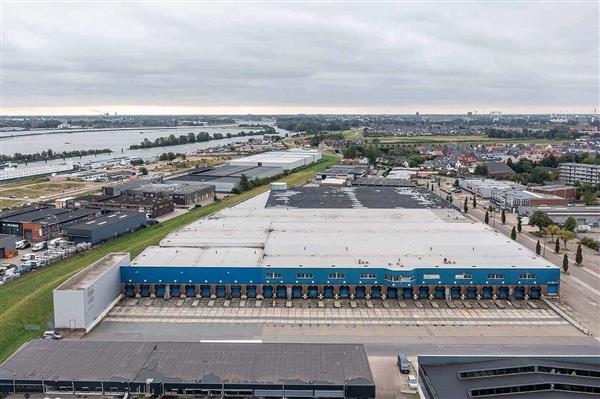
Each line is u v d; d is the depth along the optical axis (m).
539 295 89.75
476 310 84.38
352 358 58.66
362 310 84.19
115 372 55.34
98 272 82.75
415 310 84.25
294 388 53.38
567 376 55.03
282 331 75.62
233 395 53.59
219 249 100.94
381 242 106.81
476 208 178.25
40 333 74.75
